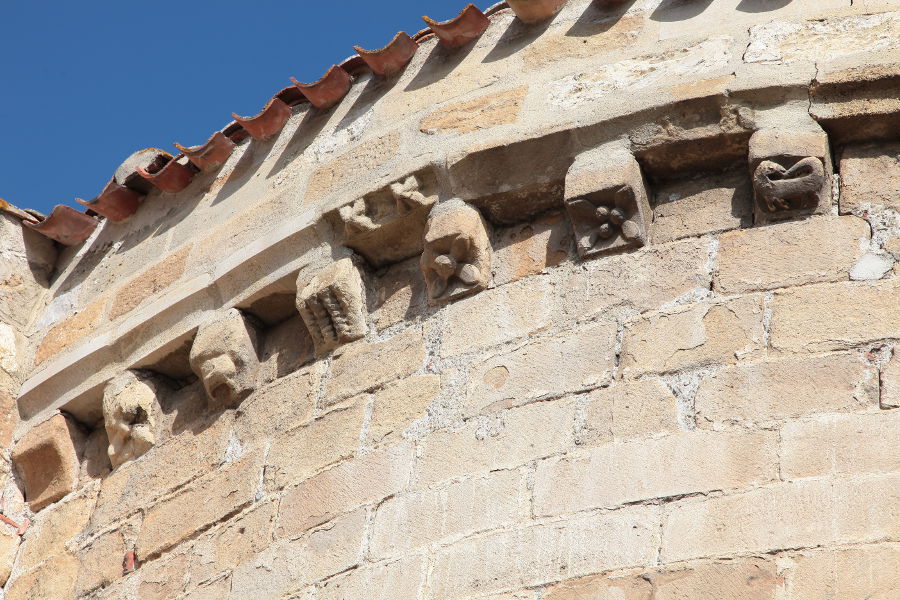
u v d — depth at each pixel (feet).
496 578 71.20
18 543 102.63
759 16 84.48
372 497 79.20
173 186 105.40
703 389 72.43
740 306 74.54
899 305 71.87
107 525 96.43
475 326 82.17
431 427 79.56
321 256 90.38
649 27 87.04
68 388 103.71
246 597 81.51
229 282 94.89
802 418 69.62
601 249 80.33
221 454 91.04
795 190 76.13
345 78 97.55
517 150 83.56
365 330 87.76
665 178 81.71
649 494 69.97
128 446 98.53
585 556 69.46
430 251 84.94
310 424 86.02
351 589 75.97
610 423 73.46
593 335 77.36
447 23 91.81
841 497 66.39
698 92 79.87
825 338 71.87
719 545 66.95
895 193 76.18
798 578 64.64
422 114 91.20
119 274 105.91
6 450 105.19
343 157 93.50
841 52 80.53
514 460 75.00
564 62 88.07
